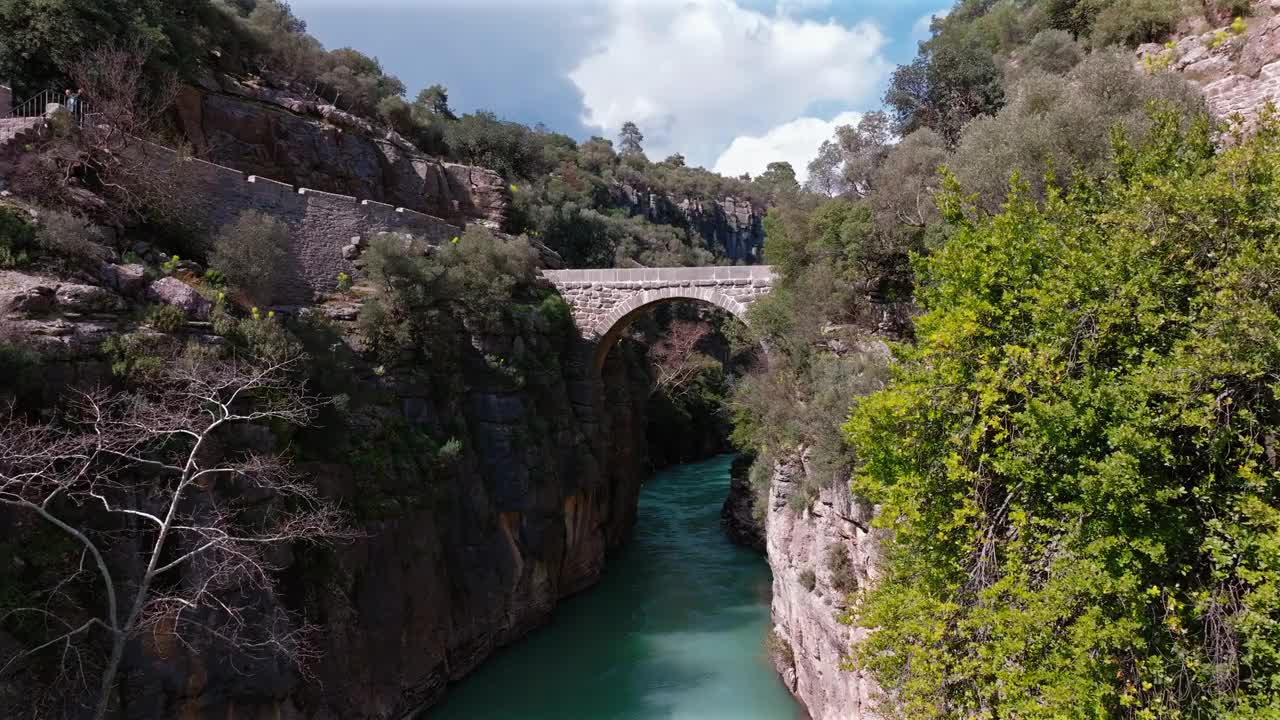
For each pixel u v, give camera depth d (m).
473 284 23.03
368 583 16.66
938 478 9.32
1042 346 8.00
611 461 31.83
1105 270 7.82
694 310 60.38
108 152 17.09
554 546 24.25
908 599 9.12
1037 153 13.81
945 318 9.30
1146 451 6.92
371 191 30.98
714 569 29.31
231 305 16.73
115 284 14.45
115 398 12.38
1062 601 7.33
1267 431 6.78
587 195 66.94
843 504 15.59
